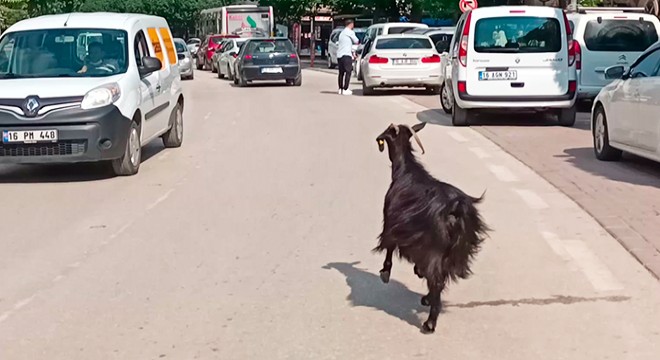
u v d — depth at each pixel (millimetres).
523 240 8281
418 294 6770
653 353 5520
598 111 13023
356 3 51938
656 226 8680
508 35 16828
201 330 6020
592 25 19984
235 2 81812
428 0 42812
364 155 13766
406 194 5777
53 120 11312
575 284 6930
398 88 28469
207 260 7789
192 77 38562
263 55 31391
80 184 11688
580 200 10008
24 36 12961
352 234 8664
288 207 9961
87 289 6988
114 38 12930
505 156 13516
